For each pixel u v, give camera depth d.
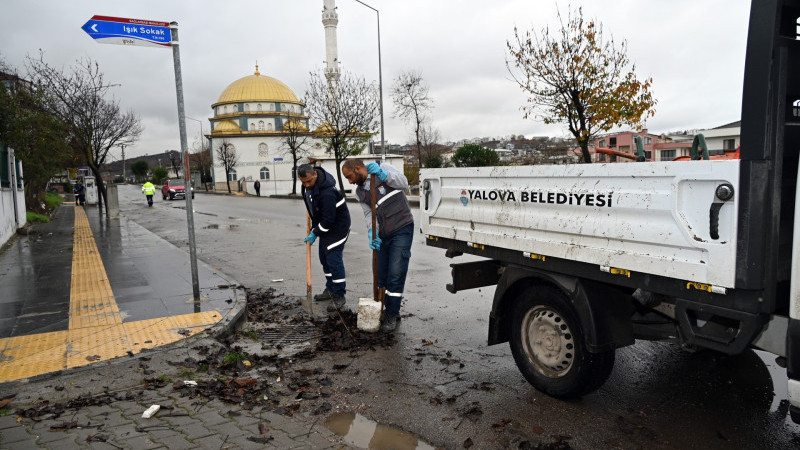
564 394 3.85
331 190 6.56
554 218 3.78
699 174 2.82
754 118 2.63
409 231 5.81
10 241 13.84
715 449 3.23
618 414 3.72
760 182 2.61
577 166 3.57
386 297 5.92
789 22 2.77
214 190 74.25
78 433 3.37
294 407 3.84
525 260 4.11
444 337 5.54
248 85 90.06
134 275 8.45
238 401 3.90
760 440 3.33
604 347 3.54
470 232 4.67
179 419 3.60
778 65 2.61
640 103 15.15
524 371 4.17
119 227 17.78
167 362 4.59
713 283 2.80
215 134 84.50
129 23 5.64
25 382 4.12
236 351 5.01
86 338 5.16
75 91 22.91
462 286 4.89
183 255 10.78
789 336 2.69
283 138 77.69
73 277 8.38
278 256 11.52
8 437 3.30
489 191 4.40
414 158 50.12
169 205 33.91
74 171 35.31
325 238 6.78
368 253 11.45
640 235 3.17
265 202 35.62
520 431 3.50
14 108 16.56
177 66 6.11
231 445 3.25
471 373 4.55
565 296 3.78
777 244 2.71
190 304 6.45
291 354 5.11
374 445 3.34
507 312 4.37
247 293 7.83
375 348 5.22
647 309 3.71
